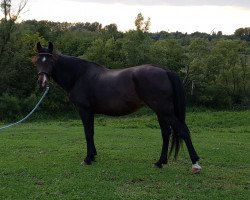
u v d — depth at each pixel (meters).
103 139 13.64
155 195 7.00
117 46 32.56
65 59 8.92
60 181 7.70
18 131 16.00
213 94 33.56
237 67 34.47
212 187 7.50
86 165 8.91
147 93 8.07
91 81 8.73
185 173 8.44
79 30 39.78
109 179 7.90
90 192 7.08
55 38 34.78
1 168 8.68
